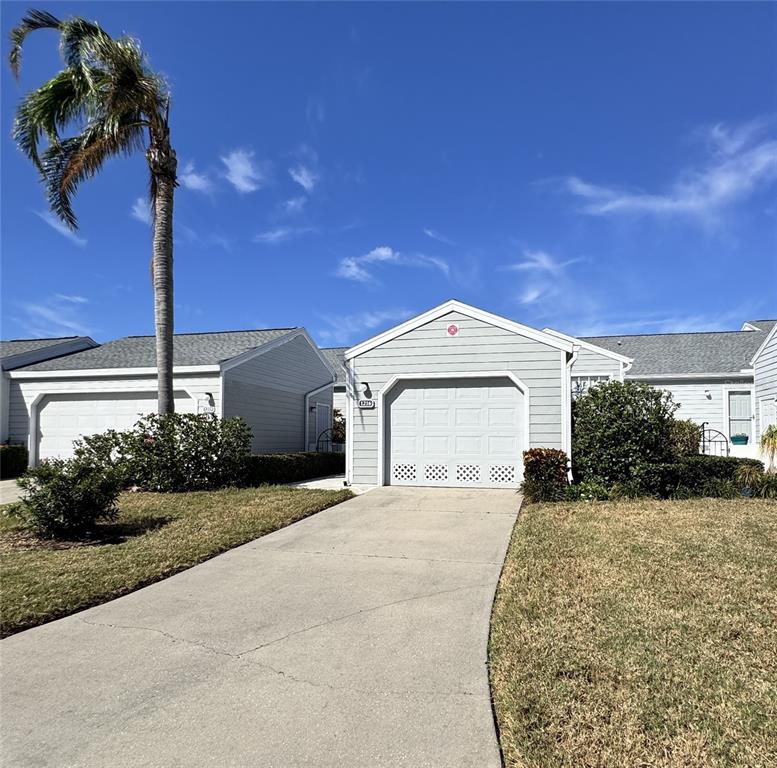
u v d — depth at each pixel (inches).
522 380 414.3
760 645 133.3
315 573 207.5
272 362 639.1
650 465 364.8
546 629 144.9
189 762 94.2
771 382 593.6
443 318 431.8
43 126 410.9
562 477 368.8
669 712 104.2
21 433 583.5
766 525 263.1
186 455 407.5
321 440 793.6
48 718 109.0
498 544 247.0
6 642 146.9
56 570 205.0
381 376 441.1
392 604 172.9
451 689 118.6
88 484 260.1
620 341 861.2
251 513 312.0
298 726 105.0
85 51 388.8
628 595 169.0
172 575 207.3
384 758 94.7
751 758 90.9
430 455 431.8
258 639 147.2
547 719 103.4
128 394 560.4
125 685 122.4
